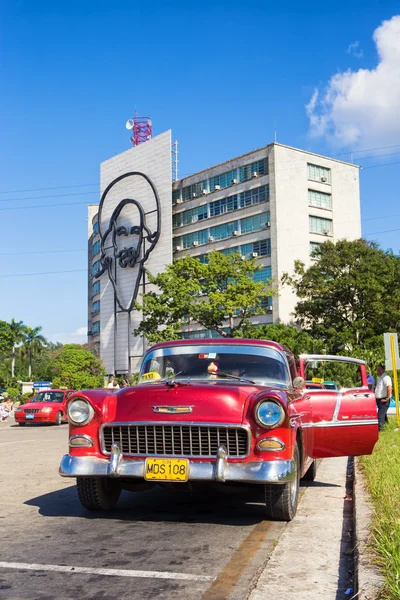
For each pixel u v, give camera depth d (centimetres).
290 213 5894
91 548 492
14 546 502
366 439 782
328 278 4844
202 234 6762
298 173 6012
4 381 9300
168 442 568
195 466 553
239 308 4638
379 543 441
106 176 7875
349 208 6338
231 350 694
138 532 548
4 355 11888
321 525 582
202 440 562
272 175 5884
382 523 500
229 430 557
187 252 6944
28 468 1043
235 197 6344
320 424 756
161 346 721
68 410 601
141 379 693
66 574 423
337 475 943
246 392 578
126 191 7531
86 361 6675
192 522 593
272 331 4406
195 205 6881
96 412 591
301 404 668
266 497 583
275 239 5788
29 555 473
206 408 563
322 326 4656
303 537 533
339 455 780
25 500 729
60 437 1836
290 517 593
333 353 4506
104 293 7750
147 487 632
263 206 5975
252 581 409
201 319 4666
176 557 466
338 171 6322
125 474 568
